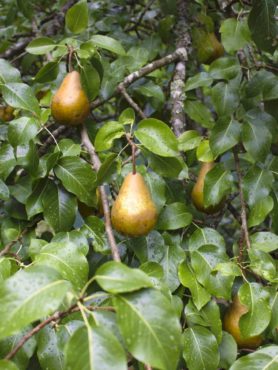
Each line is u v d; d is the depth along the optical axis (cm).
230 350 117
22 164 123
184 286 121
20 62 182
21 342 90
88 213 129
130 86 150
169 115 165
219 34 173
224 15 166
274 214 134
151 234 122
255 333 112
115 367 85
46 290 90
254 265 118
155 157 119
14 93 125
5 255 124
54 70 135
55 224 123
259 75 140
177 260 121
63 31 181
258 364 107
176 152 115
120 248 123
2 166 126
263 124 131
